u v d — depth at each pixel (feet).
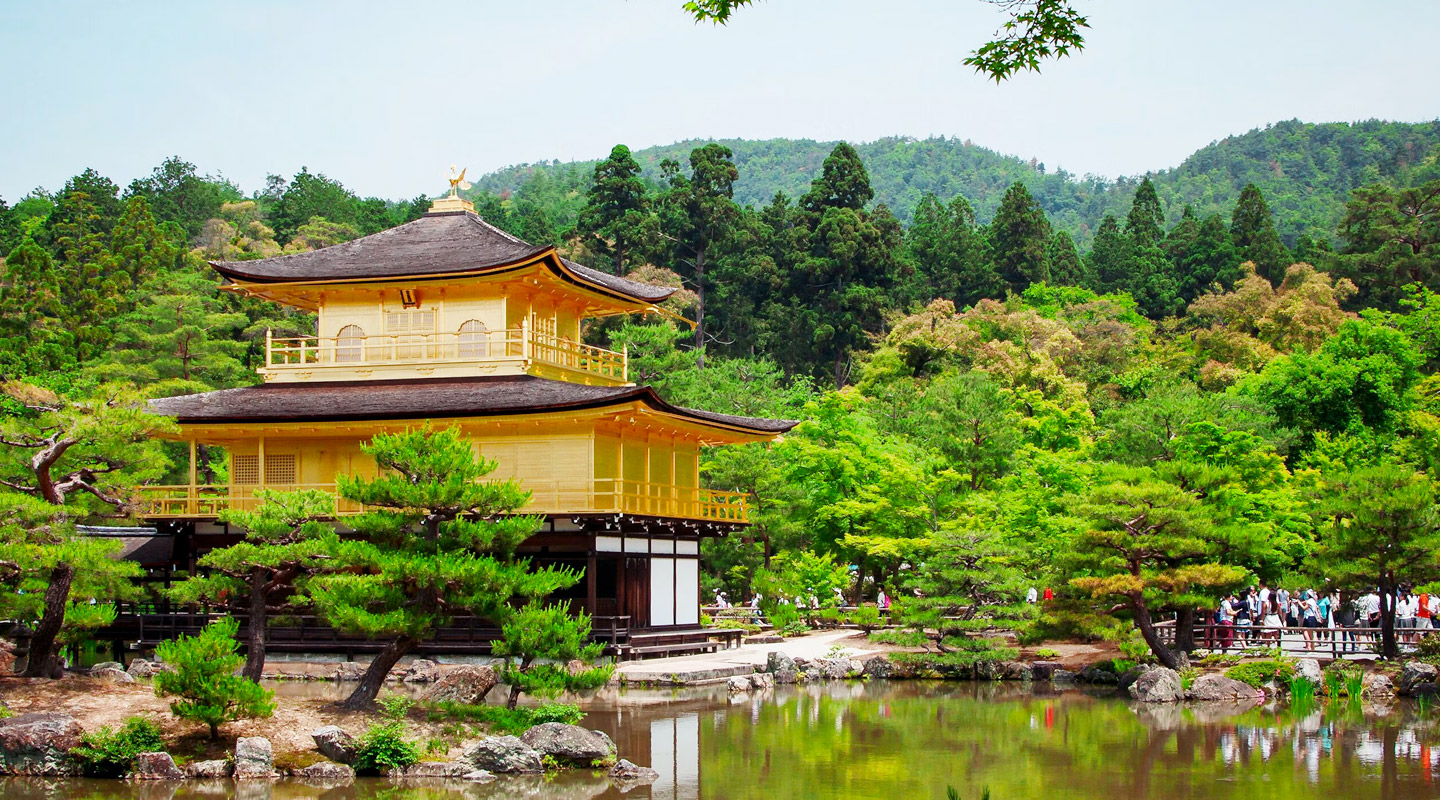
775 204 480.23
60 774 100.78
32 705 110.22
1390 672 151.84
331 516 121.08
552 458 162.30
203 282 341.82
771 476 225.35
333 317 181.16
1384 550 157.07
